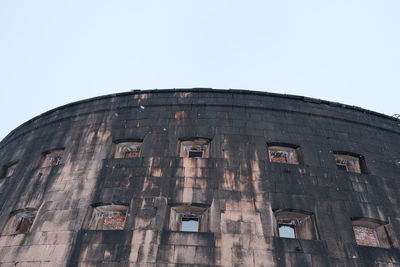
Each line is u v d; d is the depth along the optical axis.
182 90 14.16
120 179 11.34
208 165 11.47
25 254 9.99
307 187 11.20
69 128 14.18
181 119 13.16
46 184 12.04
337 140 13.16
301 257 9.43
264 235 9.77
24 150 14.62
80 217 10.52
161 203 10.52
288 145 12.55
